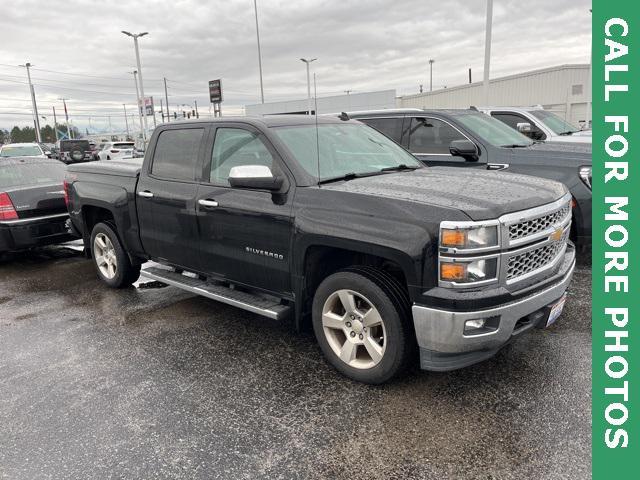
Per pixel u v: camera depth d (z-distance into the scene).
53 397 3.46
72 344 4.37
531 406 3.11
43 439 2.98
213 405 3.28
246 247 3.94
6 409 3.33
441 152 6.90
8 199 6.80
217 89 27.12
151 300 5.47
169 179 4.68
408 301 3.17
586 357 3.71
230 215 4.00
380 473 2.59
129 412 3.23
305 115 4.55
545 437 2.81
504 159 6.32
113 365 3.92
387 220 3.08
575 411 3.04
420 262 2.93
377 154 4.41
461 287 2.88
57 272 6.92
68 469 2.70
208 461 2.73
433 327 2.94
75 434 3.02
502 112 8.99
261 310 3.86
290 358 3.93
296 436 2.92
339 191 3.41
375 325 3.29
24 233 6.89
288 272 3.68
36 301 5.65
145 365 3.90
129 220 5.20
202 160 4.39
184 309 5.14
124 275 5.69
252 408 3.23
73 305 5.43
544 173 5.96
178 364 3.89
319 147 4.03
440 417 3.04
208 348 4.16
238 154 4.11
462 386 3.38
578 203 5.71
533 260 3.16
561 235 3.37
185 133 4.63
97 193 5.59
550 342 3.98
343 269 3.41
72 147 32.72
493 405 3.14
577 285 5.27
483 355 3.09
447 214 2.91
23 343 4.45
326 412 3.14
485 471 2.57
